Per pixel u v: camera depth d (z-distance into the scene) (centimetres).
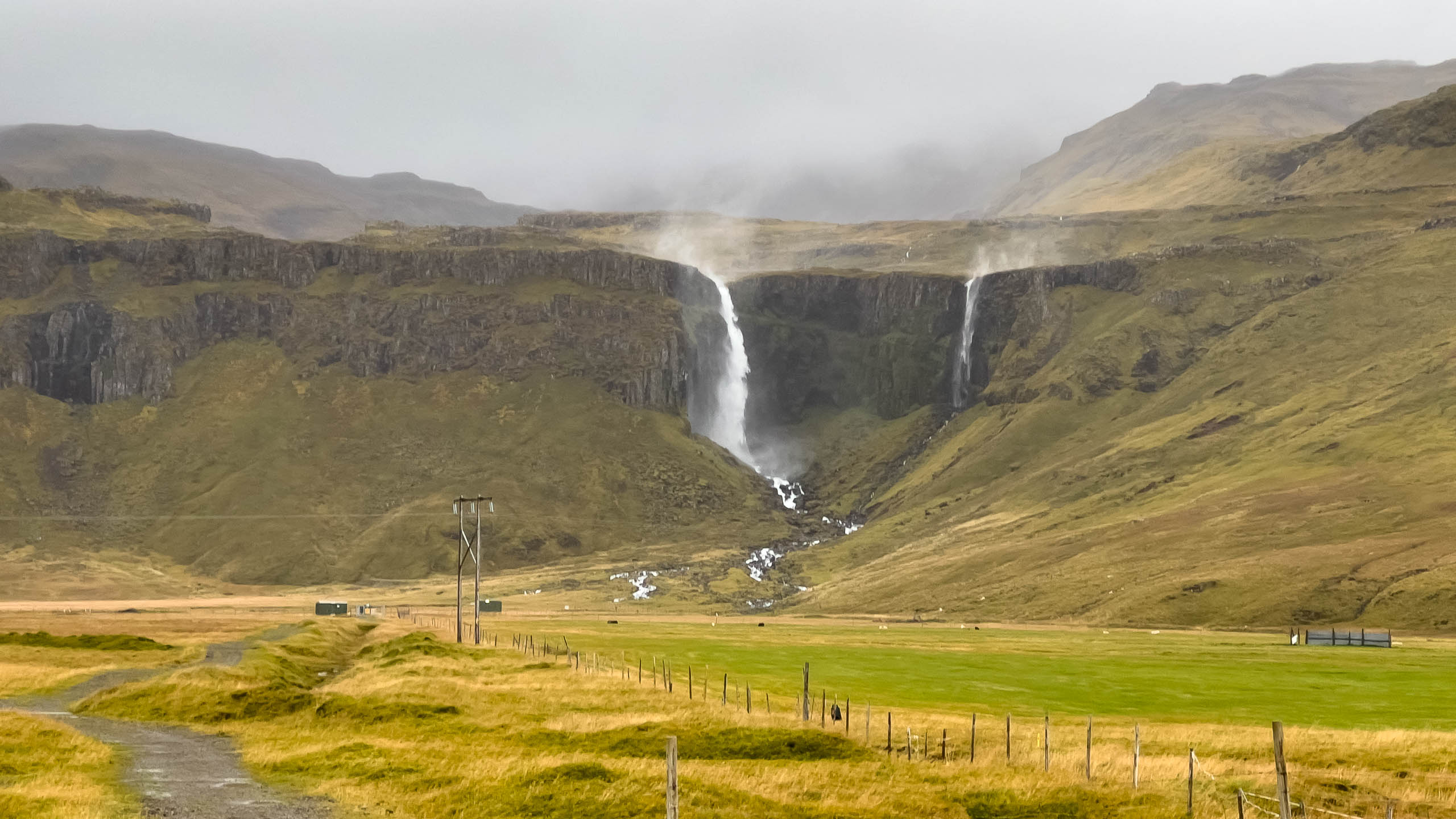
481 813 5053
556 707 8325
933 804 5469
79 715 8100
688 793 5300
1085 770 6191
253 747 6650
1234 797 5550
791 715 8044
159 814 4878
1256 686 11550
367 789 5450
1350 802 5538
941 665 13425
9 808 4700
